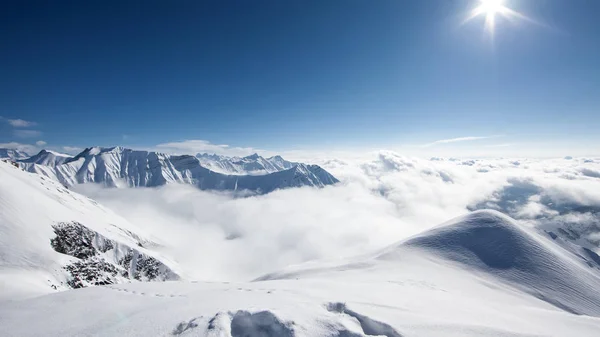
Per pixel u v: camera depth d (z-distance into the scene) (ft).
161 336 45.98
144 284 107.34
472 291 144.87
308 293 85.56
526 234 222.69
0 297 127.44
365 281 144.25
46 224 289.74
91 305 73.92
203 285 107.14
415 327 53.67
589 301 163.73
